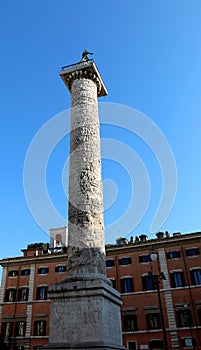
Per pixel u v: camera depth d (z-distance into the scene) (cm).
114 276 4244
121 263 4303
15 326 4303
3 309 4453
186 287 3888
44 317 4256
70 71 2562
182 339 3638
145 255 4241
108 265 4344
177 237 4178
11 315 4381
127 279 4181
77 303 1672
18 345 4144
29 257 4738
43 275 4578
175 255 4119
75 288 1703
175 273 4016
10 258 4791
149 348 3712
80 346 1524
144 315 3903
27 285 4559
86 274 1759
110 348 1552
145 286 4062
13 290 4578
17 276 4669
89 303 1655
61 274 4512
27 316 4316
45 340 4097
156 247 4241
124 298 4069
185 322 3725
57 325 1645
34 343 4106
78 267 1800
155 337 3747
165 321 3791
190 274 3950
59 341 1597
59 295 1716
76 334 1592
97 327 1580
